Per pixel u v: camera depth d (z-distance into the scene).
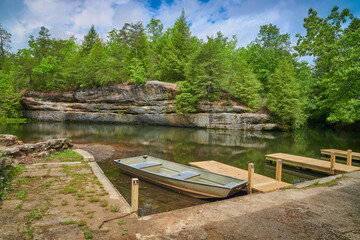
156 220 4.78
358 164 13.27
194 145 19.66
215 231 4.30
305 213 5.27
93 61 41.72
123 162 10.81
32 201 5.67
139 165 10.02
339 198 6.39
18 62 44.78
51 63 43.38
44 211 5.07
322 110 35.38
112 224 4.52
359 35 13.59
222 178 8.20
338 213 5.29
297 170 12.20
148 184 8.91
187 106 34.22
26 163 9.80
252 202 6.04
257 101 34.12
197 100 34.81
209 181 8.57
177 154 15.75
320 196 6.57
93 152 15.44
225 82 33.78
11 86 42.69
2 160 7.33
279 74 32.69
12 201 5.61
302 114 32.28
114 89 39.22
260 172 11.55
